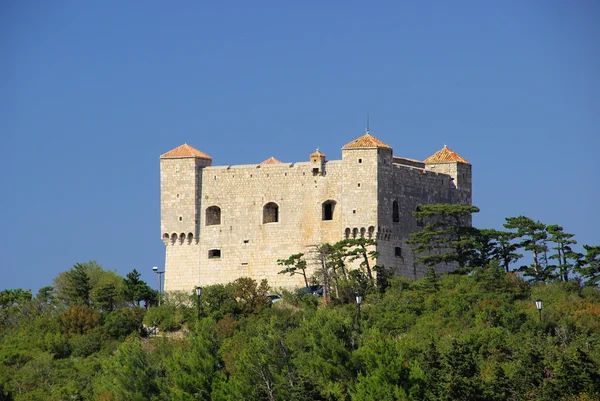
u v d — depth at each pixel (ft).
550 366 638.12
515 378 620.90
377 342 635.25
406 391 606.14
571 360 629.10
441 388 607.78
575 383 614.34
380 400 599.57
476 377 616.80
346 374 635.25
